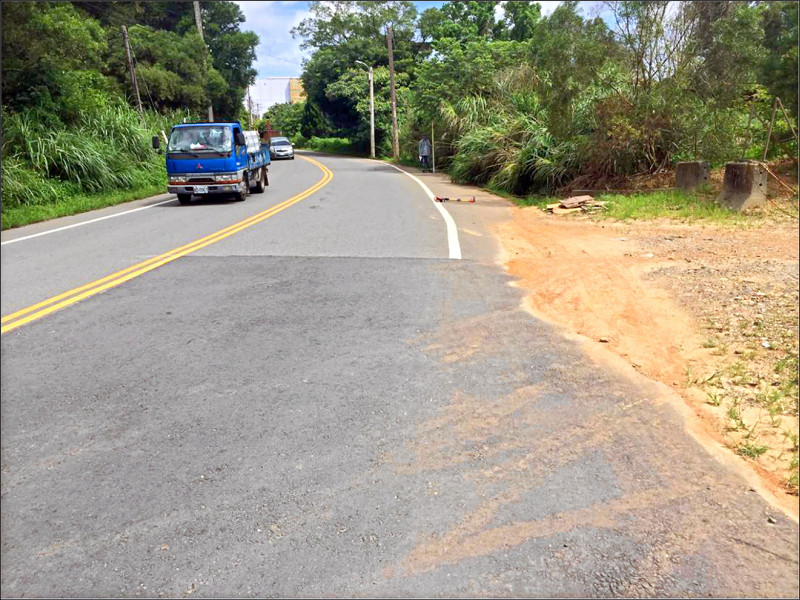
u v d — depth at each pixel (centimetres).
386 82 4978
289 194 1742
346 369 446
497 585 235
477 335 520
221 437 347
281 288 672
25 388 411
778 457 338
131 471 313
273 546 257
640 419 372
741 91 1485
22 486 300
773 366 460
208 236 1009
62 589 233
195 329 536
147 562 248
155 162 2075
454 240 966
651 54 1570
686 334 532
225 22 4684
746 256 822
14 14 1595
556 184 1742
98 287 678
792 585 237
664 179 1566
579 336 522
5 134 1599
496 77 2644
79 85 2019
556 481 305
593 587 235
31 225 1191
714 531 269
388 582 236
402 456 327
